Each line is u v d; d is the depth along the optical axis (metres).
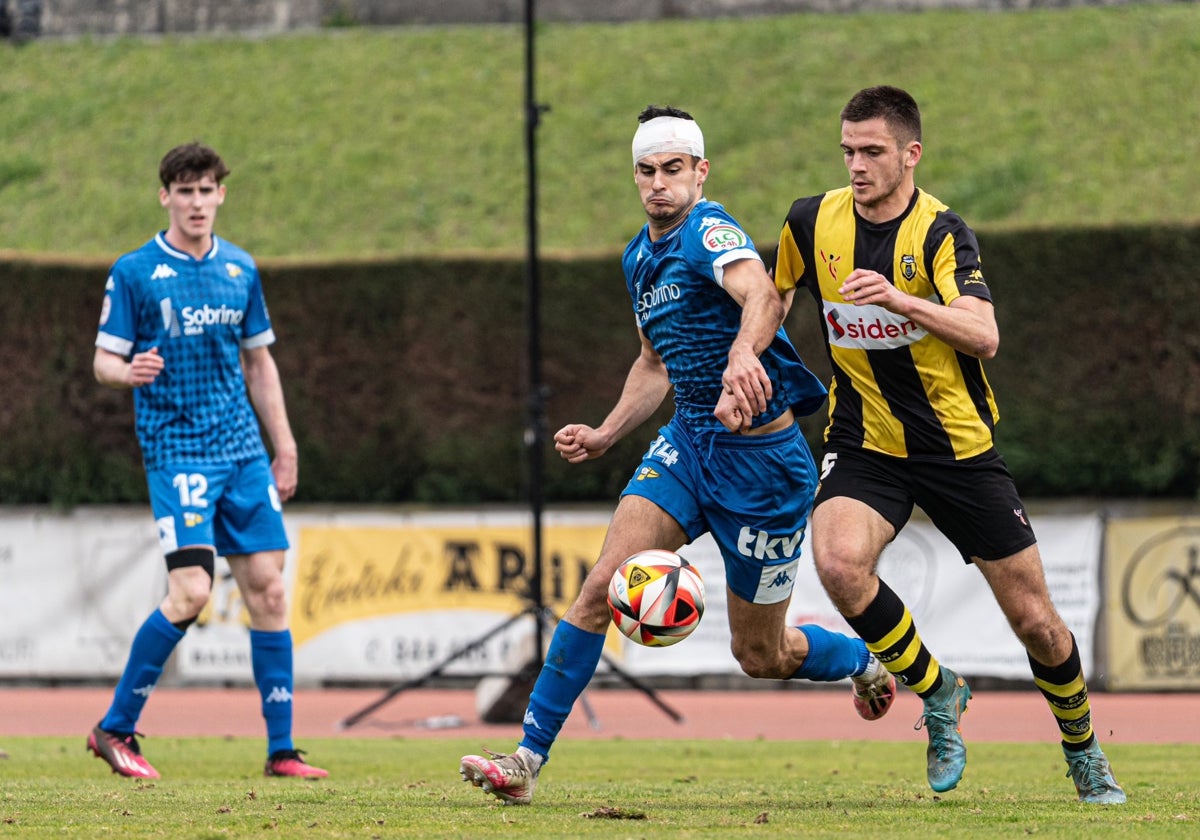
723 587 46.25
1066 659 16.34
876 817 14.62
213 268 22.92
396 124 75.06
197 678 48.34
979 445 16.16
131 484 51.06
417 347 51.28
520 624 46.84
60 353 51.38
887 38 78.12
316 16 87.31
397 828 13.55
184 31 87.88
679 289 15.84
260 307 23.94
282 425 24.23
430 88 78.12
